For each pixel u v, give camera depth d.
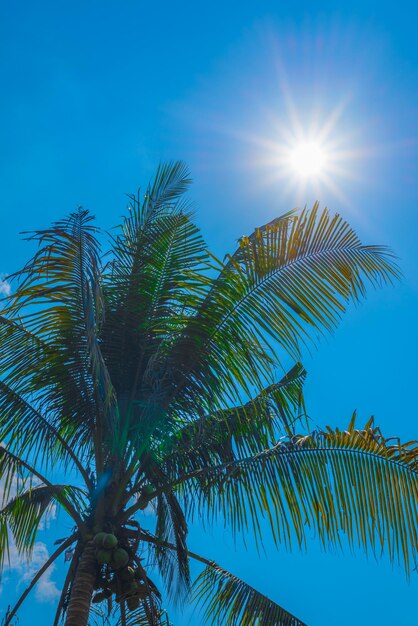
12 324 10.12
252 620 10.37
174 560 10.47
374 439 9.46
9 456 9.88
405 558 8.77
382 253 10.09
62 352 10.09
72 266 9.71
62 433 10.32
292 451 9.62
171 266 10.24
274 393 10.59
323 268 10.01
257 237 10.05
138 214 10.72
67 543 9.45
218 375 9.91
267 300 9.89
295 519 9.32
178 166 11.19
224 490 9.84
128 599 9.10
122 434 9.62
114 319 10.15
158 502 10.46
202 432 9.84
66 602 9.23
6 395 10.02
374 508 9.11
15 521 10.61
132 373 10.21
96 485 9.67
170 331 10.16
